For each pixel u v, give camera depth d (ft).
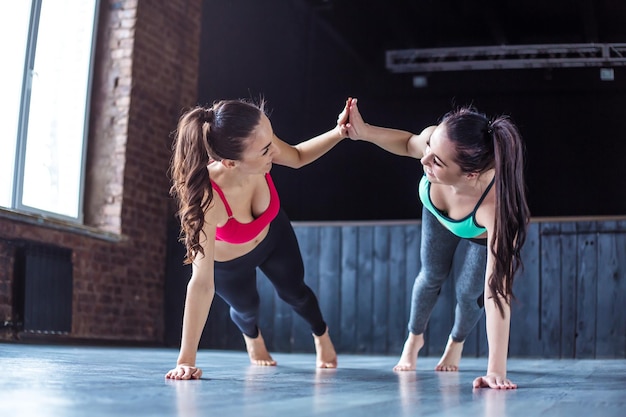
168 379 5.77
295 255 8.29
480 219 6.54
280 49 25.21
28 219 14.57
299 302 8.63
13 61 14.99
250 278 8.11
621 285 15.58
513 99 28.89
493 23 28.43
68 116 16.87
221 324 18.34
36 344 14.24
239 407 3.78
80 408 3.51
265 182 7.35
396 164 28.45
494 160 5.95
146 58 18.37
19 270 14.52
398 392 5.06
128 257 17.83
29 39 15.28
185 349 6.16
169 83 19.27
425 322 8.56
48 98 16.11
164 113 19.08
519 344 16.01
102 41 18.01
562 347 15.78
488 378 5.70
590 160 28.22
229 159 6.18
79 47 17.28
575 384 6.15
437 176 6.14
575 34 28.55
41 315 14.97
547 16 28.04
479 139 5.88
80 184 17.24
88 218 17.60
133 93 17.90
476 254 7.54
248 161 6.21
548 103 28.66
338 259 17.65
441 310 16.52
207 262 6.32
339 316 17.49
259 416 3.41
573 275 15.88
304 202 27.53
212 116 6.19
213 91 21.42
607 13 26.86
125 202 17.65
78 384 4.95
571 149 28.37
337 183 28.43
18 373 5.93
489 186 6.42
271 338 17.92
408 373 7.83
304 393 4.76
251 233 7.29
